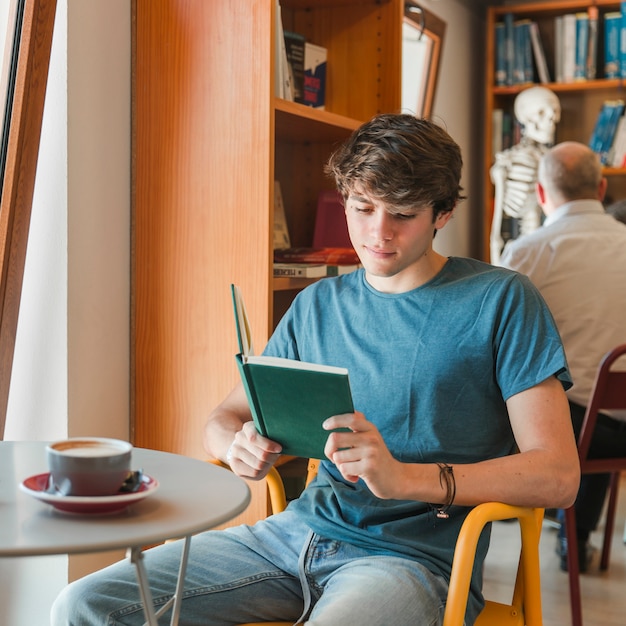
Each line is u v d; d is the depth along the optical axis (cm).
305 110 225
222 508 108
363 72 277
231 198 213
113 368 219
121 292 221
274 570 154
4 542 93
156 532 98
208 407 217
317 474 169
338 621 128
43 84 193
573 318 294
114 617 140
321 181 279
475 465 140
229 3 211
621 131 457
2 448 137
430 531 149
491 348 151
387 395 154
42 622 208
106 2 212
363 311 161
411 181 146
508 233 469
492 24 466
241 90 211
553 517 330
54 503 102
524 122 453
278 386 126
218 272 215
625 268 296
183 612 146
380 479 130
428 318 154
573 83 455
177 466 129
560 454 142
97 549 94
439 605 140
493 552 319
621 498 400
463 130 473
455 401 152
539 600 149
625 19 447
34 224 206
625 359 291
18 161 190
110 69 214
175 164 218
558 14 472
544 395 147
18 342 209
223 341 215
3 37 195
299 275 230
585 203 306
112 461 104
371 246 151
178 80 216
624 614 267
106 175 215
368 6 275
